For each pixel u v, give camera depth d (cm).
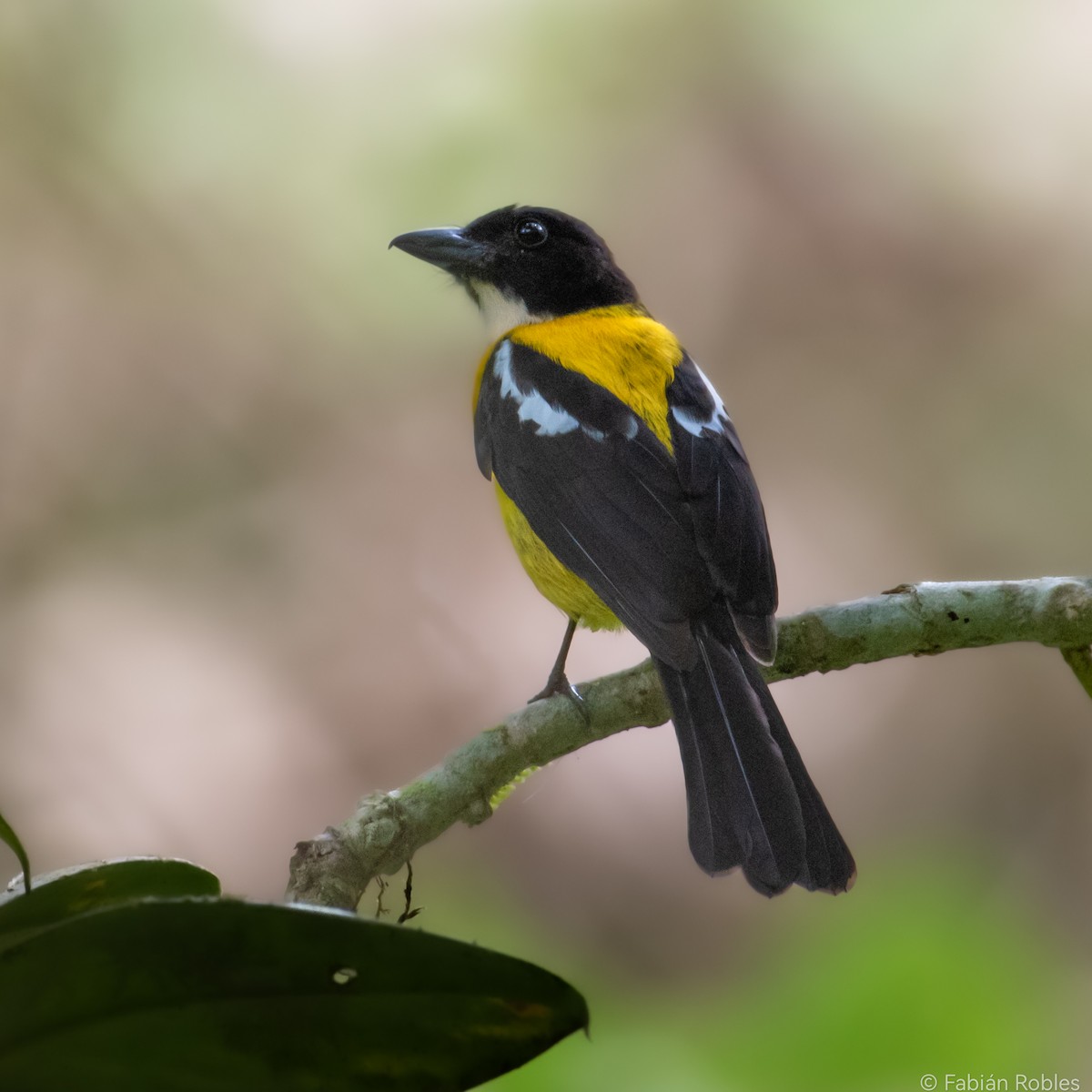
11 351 1398
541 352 834
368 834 564
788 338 1434
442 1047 307
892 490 1392
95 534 1367
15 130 1405
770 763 618
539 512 771
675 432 771
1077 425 1398
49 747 1269
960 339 1425
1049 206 1435
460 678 1318
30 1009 290
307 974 299
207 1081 301
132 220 1421
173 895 350
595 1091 604
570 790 1230
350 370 1423
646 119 1428
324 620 1344
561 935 1191
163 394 1414
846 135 1445
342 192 1413
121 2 1404
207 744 1276
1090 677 609
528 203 1409
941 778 1311
